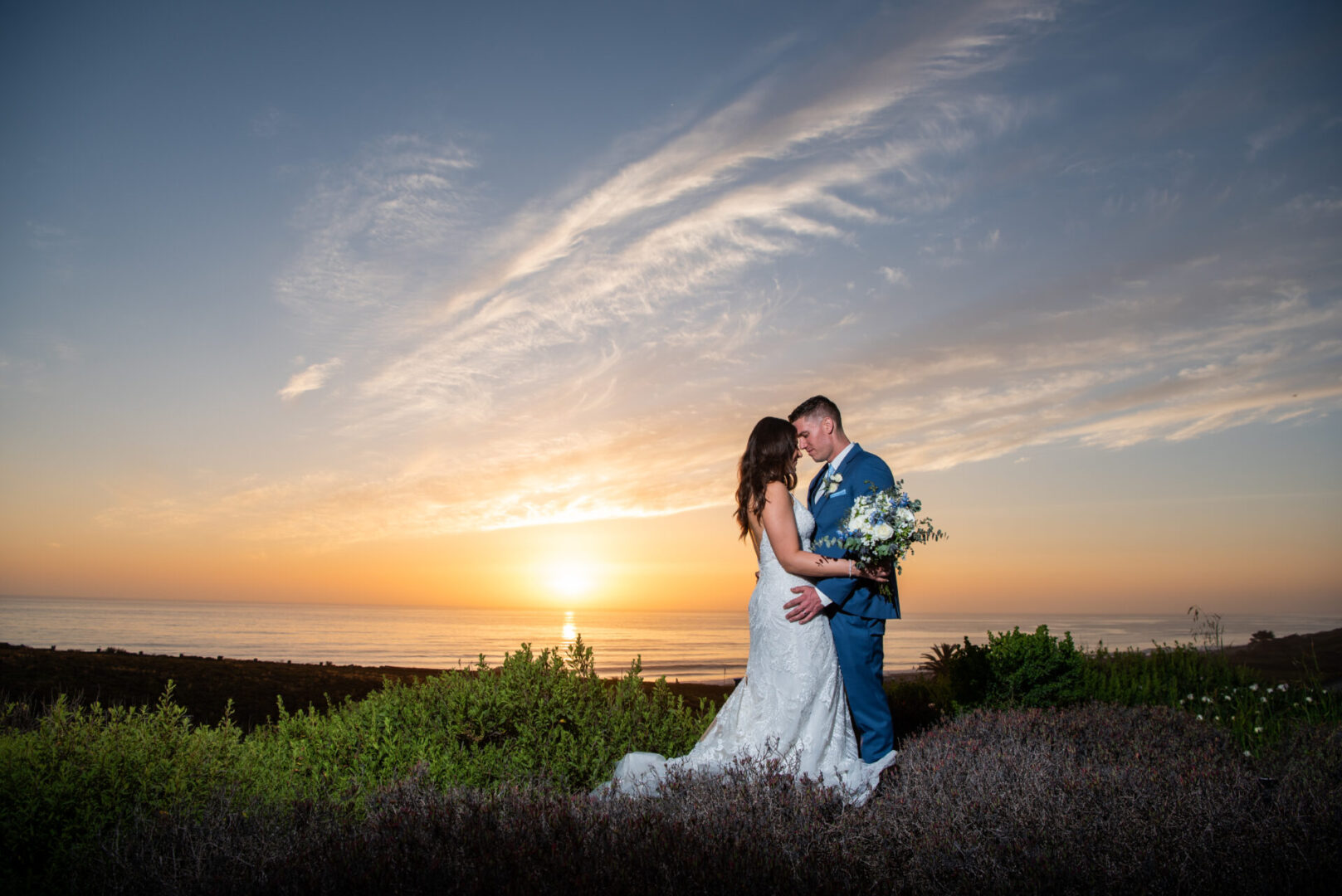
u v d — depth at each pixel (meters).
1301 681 10.00
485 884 2.86
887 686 10.19
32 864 3.95
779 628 4.85
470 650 112.25
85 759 4.55
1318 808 4.00
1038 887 3.15
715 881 2.86
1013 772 4.52
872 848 3.51
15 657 12.49
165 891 3.29
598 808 3.85
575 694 6.31
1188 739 5.88
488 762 5.10
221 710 10.52
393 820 3.62
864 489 5.05
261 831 3.80
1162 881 3.19
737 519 5.25
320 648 111.25
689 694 14.61
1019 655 7.57
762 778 4.14
